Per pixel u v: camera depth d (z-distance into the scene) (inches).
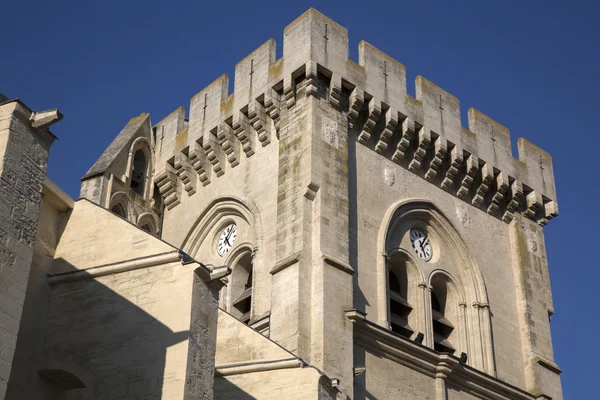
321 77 1774.1
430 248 1839.3
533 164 2055.9
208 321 1154.7
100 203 1861.5
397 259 1775.3
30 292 1209.4
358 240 1692.9
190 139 1971.0
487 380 1713.8
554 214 2042.3
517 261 1940.2
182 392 1086.4
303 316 1545.3
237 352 1416.1
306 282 1578.5
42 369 1179.9
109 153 1958.7
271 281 1631.4
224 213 1875.0
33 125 1119.0
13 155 1085.8
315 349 1517.0
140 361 1130.7
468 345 1788.9
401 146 1839.3
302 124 1729.8
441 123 1908.2
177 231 1953.7
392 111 1828.2
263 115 1839.3
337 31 1825.8
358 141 1793.8
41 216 1252.5
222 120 1907.0
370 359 1584.6
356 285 1644.9
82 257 1242.6
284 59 1813.5
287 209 1670.8
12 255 1048.2
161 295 1157.1
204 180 1942.7
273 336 1558.8
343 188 1695.4
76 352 1175.0
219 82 1971.0
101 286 1202.0
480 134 1978.3
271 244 1711.4
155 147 2052.2
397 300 1720.0
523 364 1840.6
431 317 1748.3
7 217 1055.0
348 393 1503.4
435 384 1658.5
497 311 1855.3
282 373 1336.1
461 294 1828.2
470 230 1899.6
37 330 1200.8
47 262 1242.6
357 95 1787.6
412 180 1851.6
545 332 1895.9
